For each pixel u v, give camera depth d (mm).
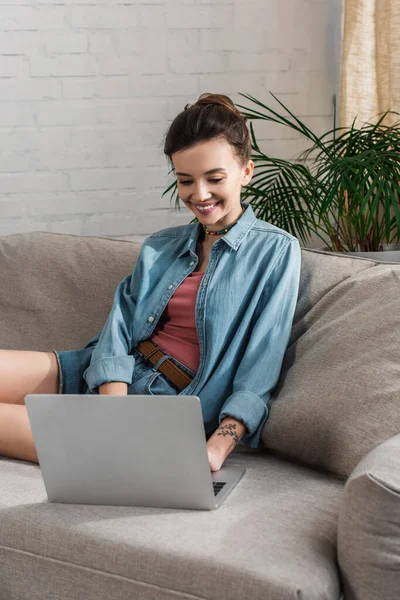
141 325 2012
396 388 1676
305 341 1875
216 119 1872
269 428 1784
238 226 1974
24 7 2967
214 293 1922
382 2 2945
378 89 3029
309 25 3148
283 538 1396
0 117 3018
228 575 1304
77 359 2078
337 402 1707
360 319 1809
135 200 3141
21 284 2361
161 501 1544
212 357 1885
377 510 1306
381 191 2436
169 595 1355
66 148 3074
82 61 3035
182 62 3096
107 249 2328
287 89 3174
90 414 1520
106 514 1532
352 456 1644
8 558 1535
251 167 1990
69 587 1468
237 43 3117
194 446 1476
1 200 3064
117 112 3086
